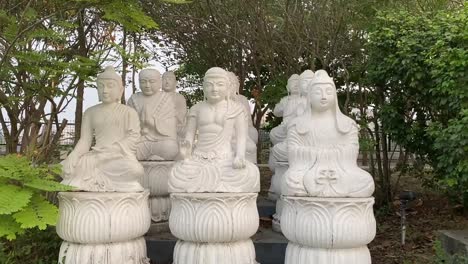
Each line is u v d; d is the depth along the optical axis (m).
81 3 3.87
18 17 4.53
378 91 7.06
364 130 7.58
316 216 3.92
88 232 3.99
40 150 5.40
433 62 5.23
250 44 8.23
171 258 4.96
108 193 4.14
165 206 5.59
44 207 2.98
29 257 4.49
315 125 4.32
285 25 7.34
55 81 5.00
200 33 8.65
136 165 4.36
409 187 8.22
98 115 4.48
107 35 6.90
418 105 6.38
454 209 6.73
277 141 6.27
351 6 6.93
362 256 4.01
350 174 4.11
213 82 4.56
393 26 6.27
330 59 7.61
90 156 4.34
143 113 5.78
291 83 6.32
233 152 4.48
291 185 4.11
